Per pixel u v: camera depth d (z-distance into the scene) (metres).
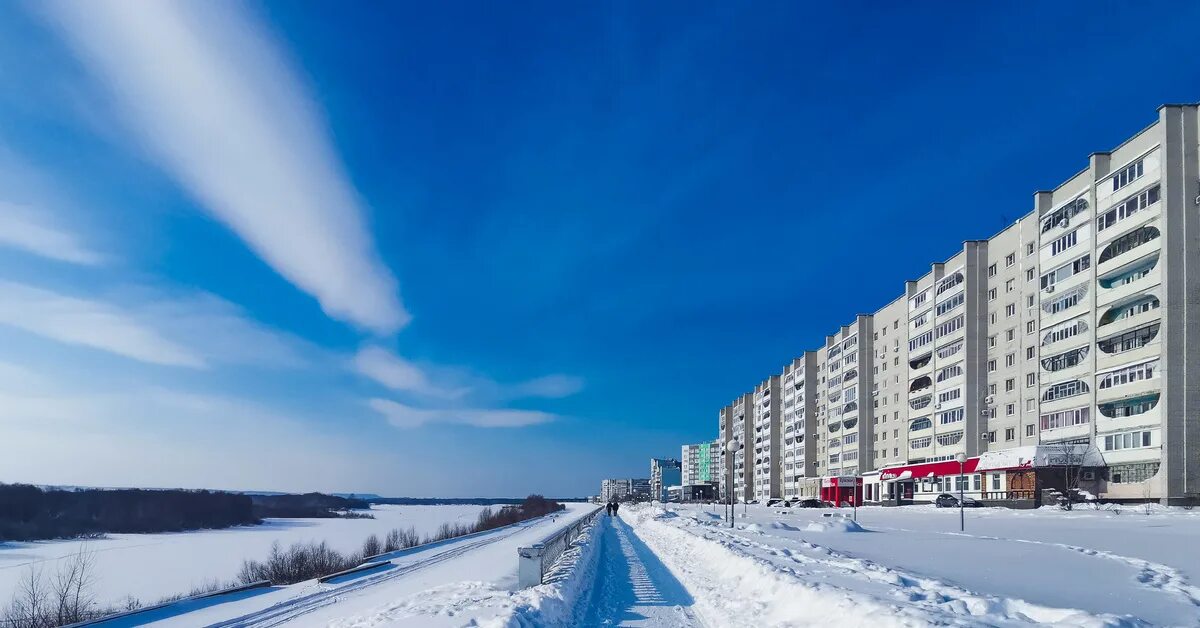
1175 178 43.62
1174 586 11.17
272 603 17.66
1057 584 11.49
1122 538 22.56
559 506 152.75
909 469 74.38
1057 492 49.50
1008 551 18.06
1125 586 11.25
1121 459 46.16
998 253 63.62
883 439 85.44
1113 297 47.66
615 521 61.53
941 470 68.00
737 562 15.74
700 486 174.75
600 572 18.45
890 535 25.86
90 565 42.59
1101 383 48.62
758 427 137.62
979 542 21.52
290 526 95.19
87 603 26.55
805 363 109.81
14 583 36.78
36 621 23.23
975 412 64.56
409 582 19.47
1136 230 46.09
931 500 69.81
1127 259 46.44
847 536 25.28
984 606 8.79
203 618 15.66
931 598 9.62
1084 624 7.61
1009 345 61.25
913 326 77.12
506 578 17.73
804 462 109.19
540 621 10.52
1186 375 42.41
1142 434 44.50
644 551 25.91
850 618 8.73
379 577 22.27
